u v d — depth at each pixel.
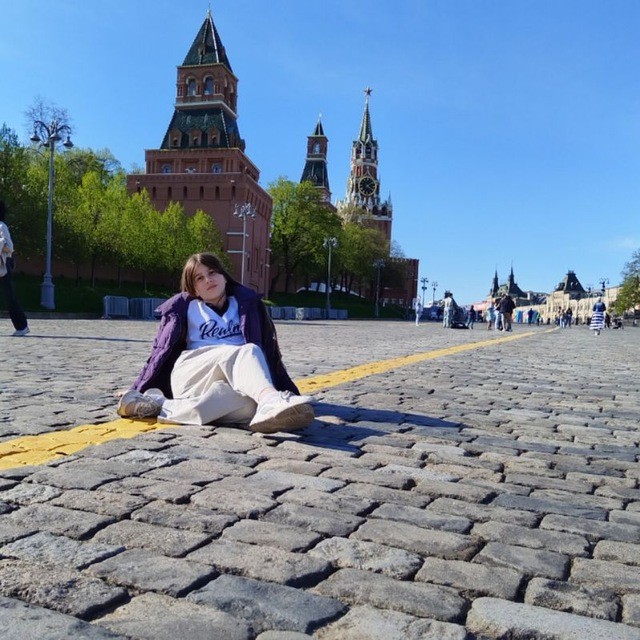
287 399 4.09
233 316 4.71
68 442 3.78
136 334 16.52
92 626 1.76
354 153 152.38
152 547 2.30
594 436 4.85
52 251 40.75
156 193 72.94
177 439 3.96
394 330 29.22
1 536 2.35
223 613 1.86
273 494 2.97
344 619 1.86
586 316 142.12
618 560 2.40
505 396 6.85
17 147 37.50
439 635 1.78
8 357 8.97
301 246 81.38
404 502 2.96
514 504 3.03
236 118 80.19
